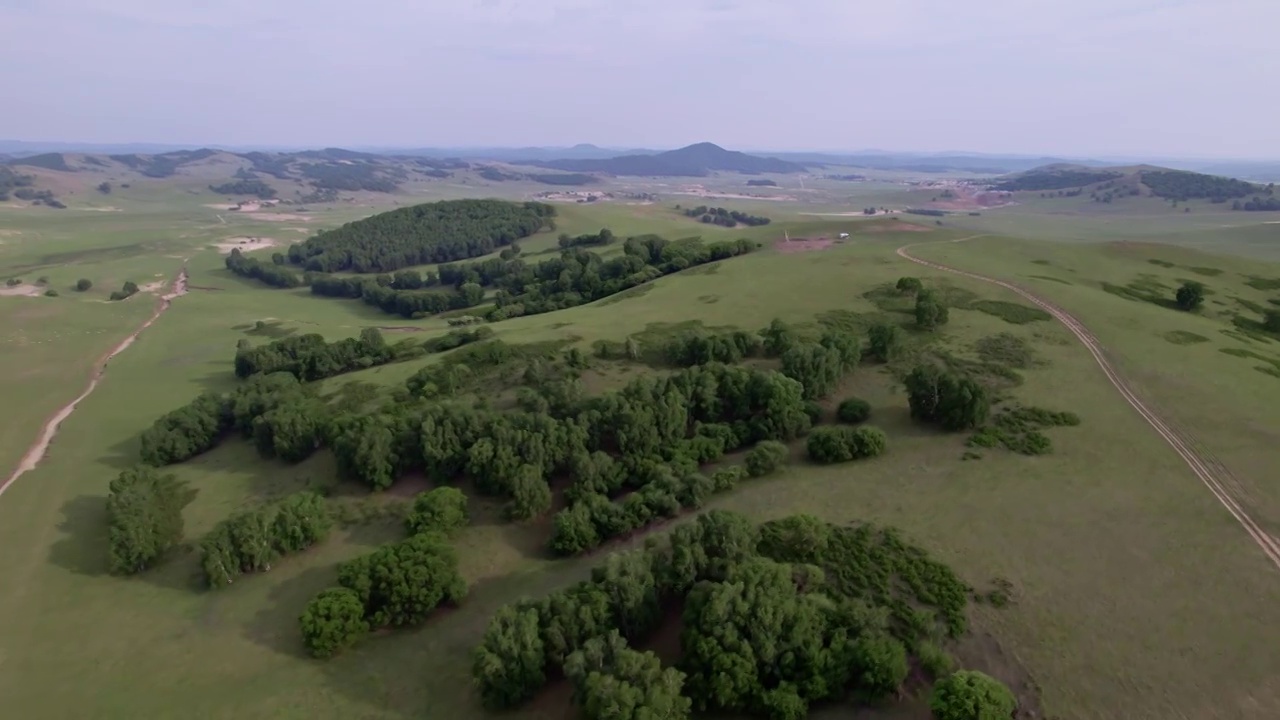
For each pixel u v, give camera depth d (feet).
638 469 210.79
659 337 303.27
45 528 219.61
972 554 154.81
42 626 176.14
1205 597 137.80
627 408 222.07
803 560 157.89
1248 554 149.07
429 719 136.67
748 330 303.27
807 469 204.23
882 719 120.26
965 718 107.76
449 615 169.07
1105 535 157.89
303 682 150.30
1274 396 219.00
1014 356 253.44
